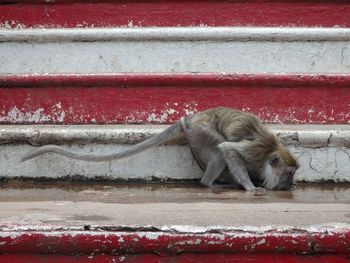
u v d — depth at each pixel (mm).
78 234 4148
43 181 6566
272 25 7641
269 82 6969
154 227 4191
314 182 6609
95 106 7043
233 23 7648
